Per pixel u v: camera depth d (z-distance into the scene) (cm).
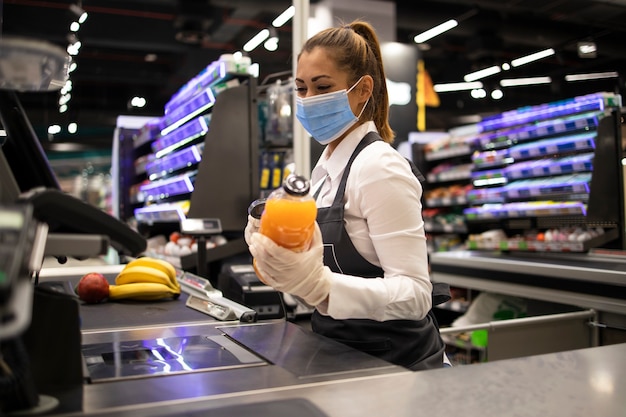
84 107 1340
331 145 175
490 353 303
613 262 355
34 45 98
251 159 320
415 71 785
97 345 138
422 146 655
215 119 313
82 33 922
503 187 494
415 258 141
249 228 151
